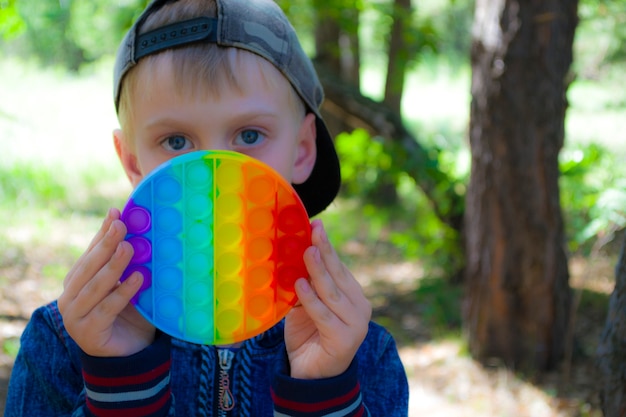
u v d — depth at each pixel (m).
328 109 5.16
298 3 5.18
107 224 0.90
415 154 4.75
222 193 0.90
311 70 1.22
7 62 12.54
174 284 0.91
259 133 1.06
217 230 0.90
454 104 14.85
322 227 0.94
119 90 1.14
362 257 6.06
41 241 5.62
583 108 9.37
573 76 3.56
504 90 3.41
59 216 6.48
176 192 0.89
